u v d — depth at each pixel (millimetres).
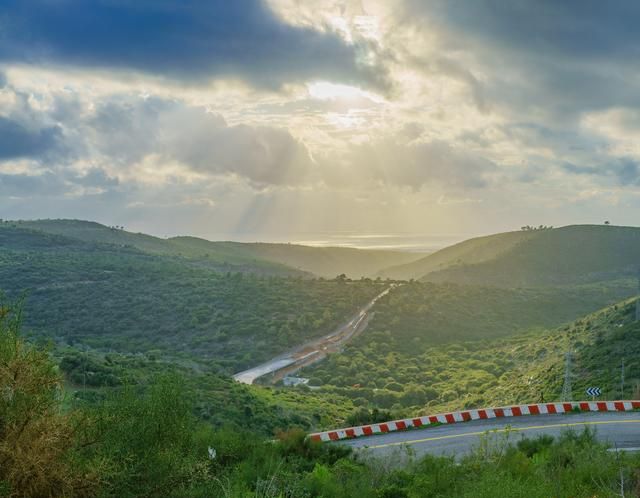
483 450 15672
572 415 23750
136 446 8383
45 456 6824
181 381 9719
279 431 19031
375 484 13227
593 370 50219
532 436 20422
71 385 27109
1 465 6652
